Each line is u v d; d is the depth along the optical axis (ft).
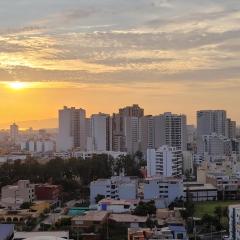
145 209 633.61
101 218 579.07
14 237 491.31
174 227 549.54
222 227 587.27
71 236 535.19
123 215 611.06
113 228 565.94
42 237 425.28
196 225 589.73
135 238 487.61
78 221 574.15
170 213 632.38
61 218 612.29
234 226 523.29
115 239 536.83
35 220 626.23
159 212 635.66
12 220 628.69
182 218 620.90
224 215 638.94
